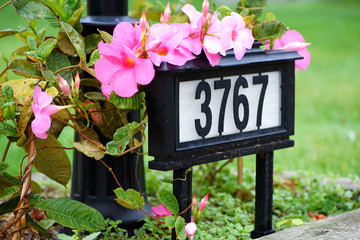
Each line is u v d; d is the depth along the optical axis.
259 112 2.46
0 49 7.50
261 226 2.63
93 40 2.54
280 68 2.51
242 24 2.27
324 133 5.79
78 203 2.32
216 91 2.30
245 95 2.40
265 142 2.50
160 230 2.58
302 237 2.38
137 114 2.69
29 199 2.32
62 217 2.30
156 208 2.56
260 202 2.62
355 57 10.76
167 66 2.11
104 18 2.60
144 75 2.05
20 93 2.31
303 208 3.36
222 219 3.00
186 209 2.26
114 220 2.65
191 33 2.21
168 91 2.14
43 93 2.10
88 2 2.67
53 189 3.69
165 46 2.12
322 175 3.92
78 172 2.72
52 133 2.54
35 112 2.11
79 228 2.30
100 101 2.56
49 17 2.47
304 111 6.97
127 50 2.00
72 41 2.20
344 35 12.89
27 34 2.53
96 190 2.67
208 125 2.28
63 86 2.16
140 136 2.75
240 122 2.39
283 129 2.55
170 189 3.49
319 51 11.35
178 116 2.18
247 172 3.86
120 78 2.06
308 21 14.51
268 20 2.63
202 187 3.61
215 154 2.31
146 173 3.79
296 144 5.32
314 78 9.09
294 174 4.02
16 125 2.27
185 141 2.22
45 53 2.21
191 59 2.19
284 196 3.50
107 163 2.65
